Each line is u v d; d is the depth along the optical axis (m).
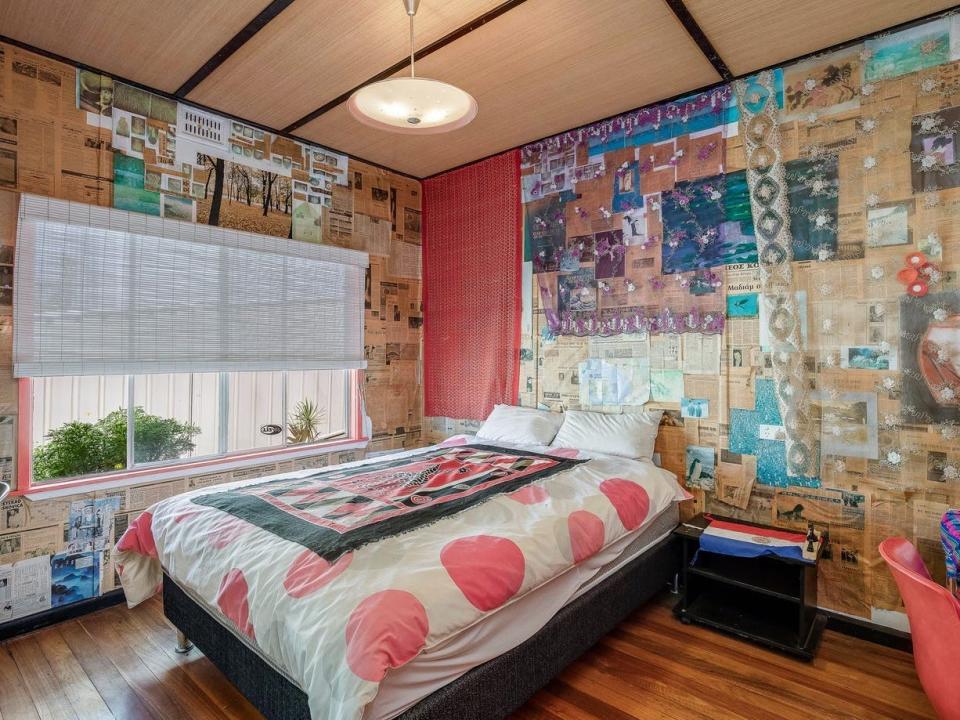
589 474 2.62
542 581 1.85
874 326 2.44
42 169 2.57
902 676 2.14
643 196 3.20
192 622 2.10
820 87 2.58
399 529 1.85
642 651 2.32
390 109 2.05
